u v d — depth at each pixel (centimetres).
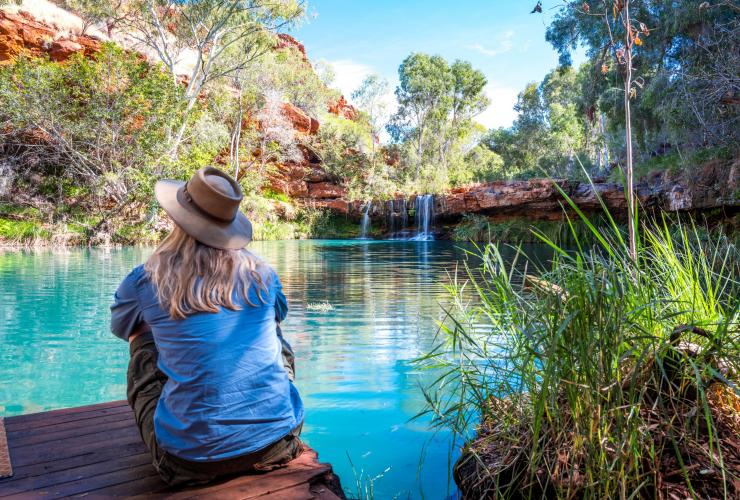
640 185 1984
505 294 229
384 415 290
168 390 158
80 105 2127
